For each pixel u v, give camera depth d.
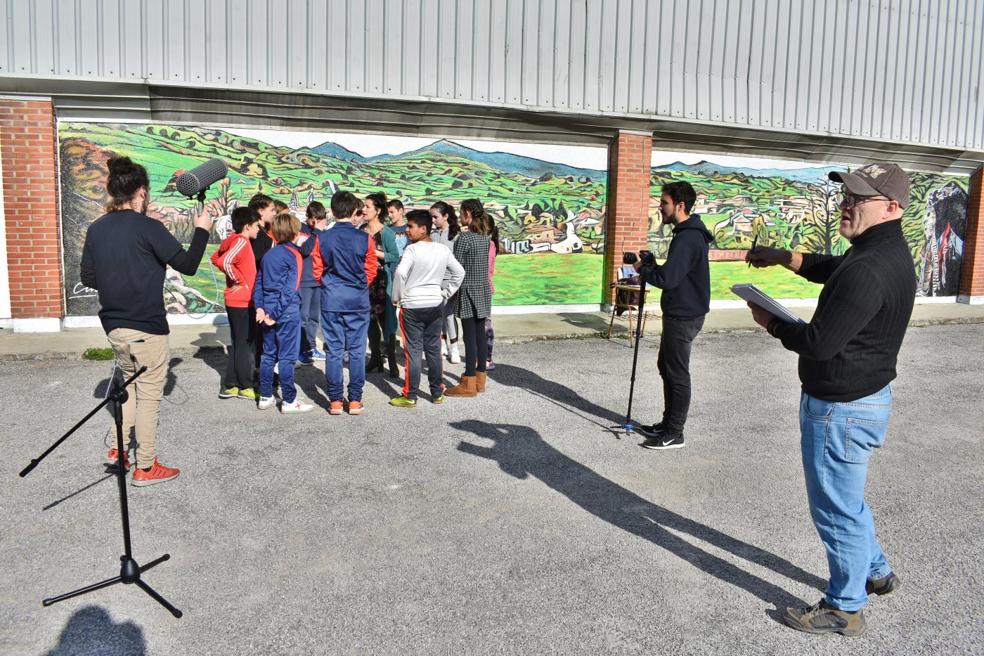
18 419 6.00
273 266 6.01
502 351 9.40
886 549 4.07
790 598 3.52
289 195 10.39
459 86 10.62
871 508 4.65
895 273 2.96
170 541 3.96
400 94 10.31
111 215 4.47
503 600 3.44
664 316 5.55
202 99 9.62
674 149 12.59
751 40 12.34
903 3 13.45
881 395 3.07
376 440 5.70
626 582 3.63
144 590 3.41
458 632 3.17
